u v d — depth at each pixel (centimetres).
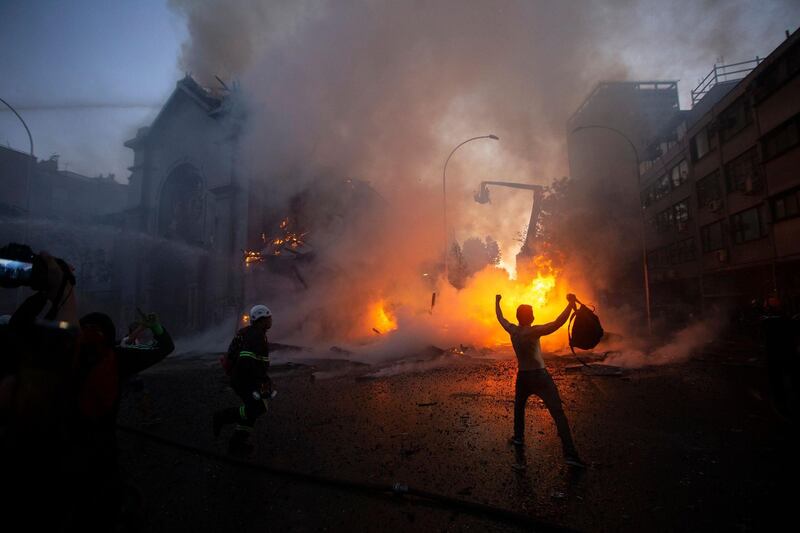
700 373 986
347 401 756
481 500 356
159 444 532
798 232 1795
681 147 2884
